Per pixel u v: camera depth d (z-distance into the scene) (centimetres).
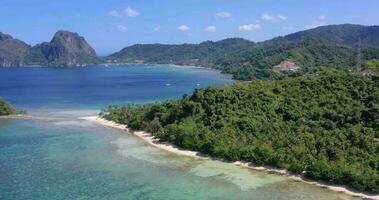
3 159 9112
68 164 8744
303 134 8975
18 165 8681
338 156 7981
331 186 7319
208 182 7619
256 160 8475
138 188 7350
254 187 7350
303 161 7956
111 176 7975
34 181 7706
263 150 8469
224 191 7169
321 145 8425
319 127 9181
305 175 7769
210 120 10350
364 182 7025
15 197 6938
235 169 8319
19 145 10375
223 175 7981
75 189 7306
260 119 10000
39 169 8406
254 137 9344
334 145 8344
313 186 7356
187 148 9731
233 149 8812
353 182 7156
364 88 10262
